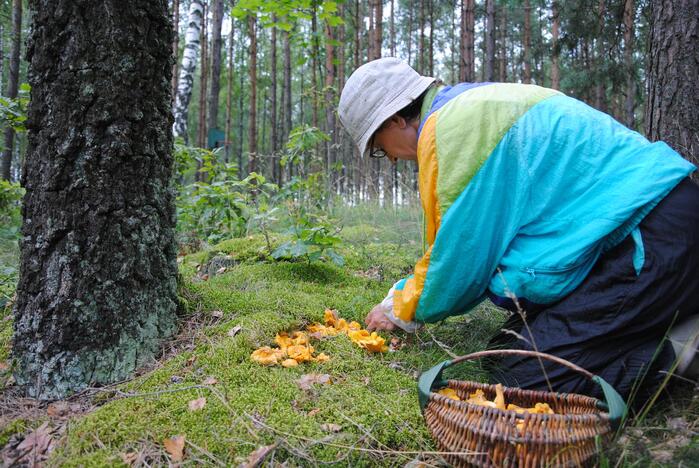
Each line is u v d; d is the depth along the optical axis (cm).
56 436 163
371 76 212
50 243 189
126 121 195
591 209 180
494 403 152
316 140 421
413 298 208
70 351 190
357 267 384
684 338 170
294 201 412
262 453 147
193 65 816
